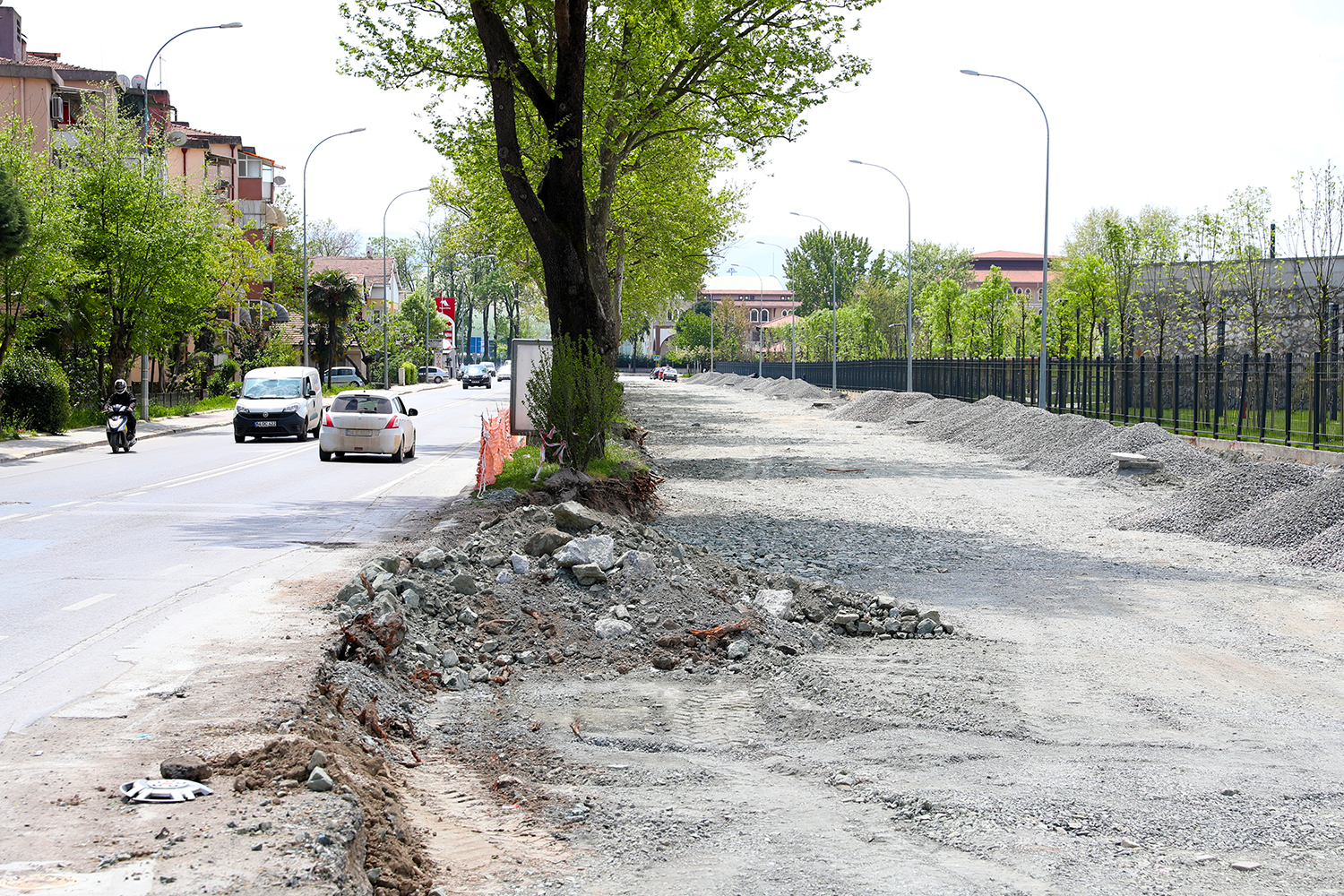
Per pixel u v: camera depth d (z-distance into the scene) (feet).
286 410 111.55
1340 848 19.48
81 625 30.25
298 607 32.45
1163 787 22.50
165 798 16.61
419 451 104.12
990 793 21.91
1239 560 53.78
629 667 31.04
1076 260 193.67
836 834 19.53
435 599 32.68
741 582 38.99
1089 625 39.34
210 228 137.08
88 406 134.72
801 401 238.68
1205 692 30.68
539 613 33.47
